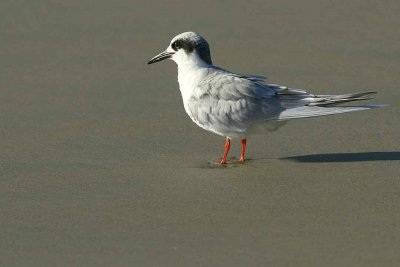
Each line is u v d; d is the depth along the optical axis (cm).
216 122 1312
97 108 1569
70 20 2167
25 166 1287
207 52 1375
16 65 1838
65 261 964
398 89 1661
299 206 1128
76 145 1382
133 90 1675
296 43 1975
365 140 1392
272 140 1406
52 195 1173
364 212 1103
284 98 1298
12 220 1084
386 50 1922
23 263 960
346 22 2130
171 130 1455
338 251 984
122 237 1030
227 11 2234
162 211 1115
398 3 2281
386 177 1230
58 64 1847
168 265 952
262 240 1018
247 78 1330
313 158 1318
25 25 2128
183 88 1366
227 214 1104
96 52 1931
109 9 2264
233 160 1323
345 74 1766
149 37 2034
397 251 982
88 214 1105
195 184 1218
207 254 980
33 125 1477
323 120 1486
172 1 2330
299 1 2312
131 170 1276
